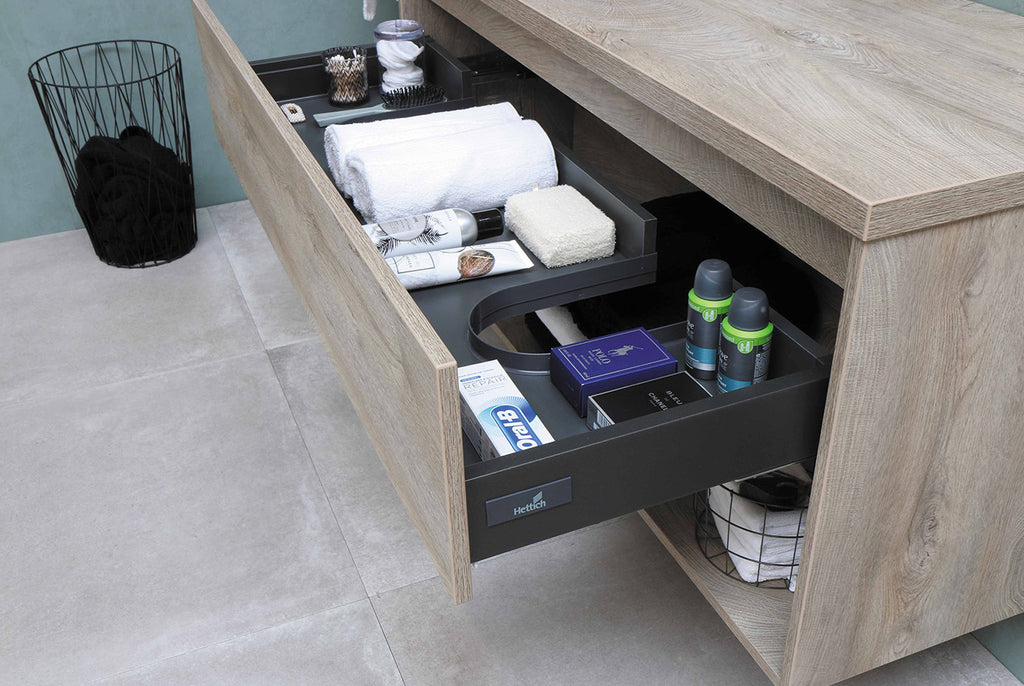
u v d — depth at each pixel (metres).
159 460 1.49
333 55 1.38
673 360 0.88
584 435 0.73
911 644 0.94
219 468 1.48
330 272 0.94
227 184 2.25
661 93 0.81
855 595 0.86
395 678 1.15
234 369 1.70
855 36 0.92
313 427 1.56
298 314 1.85
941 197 0.62
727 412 0.75
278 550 1.33
